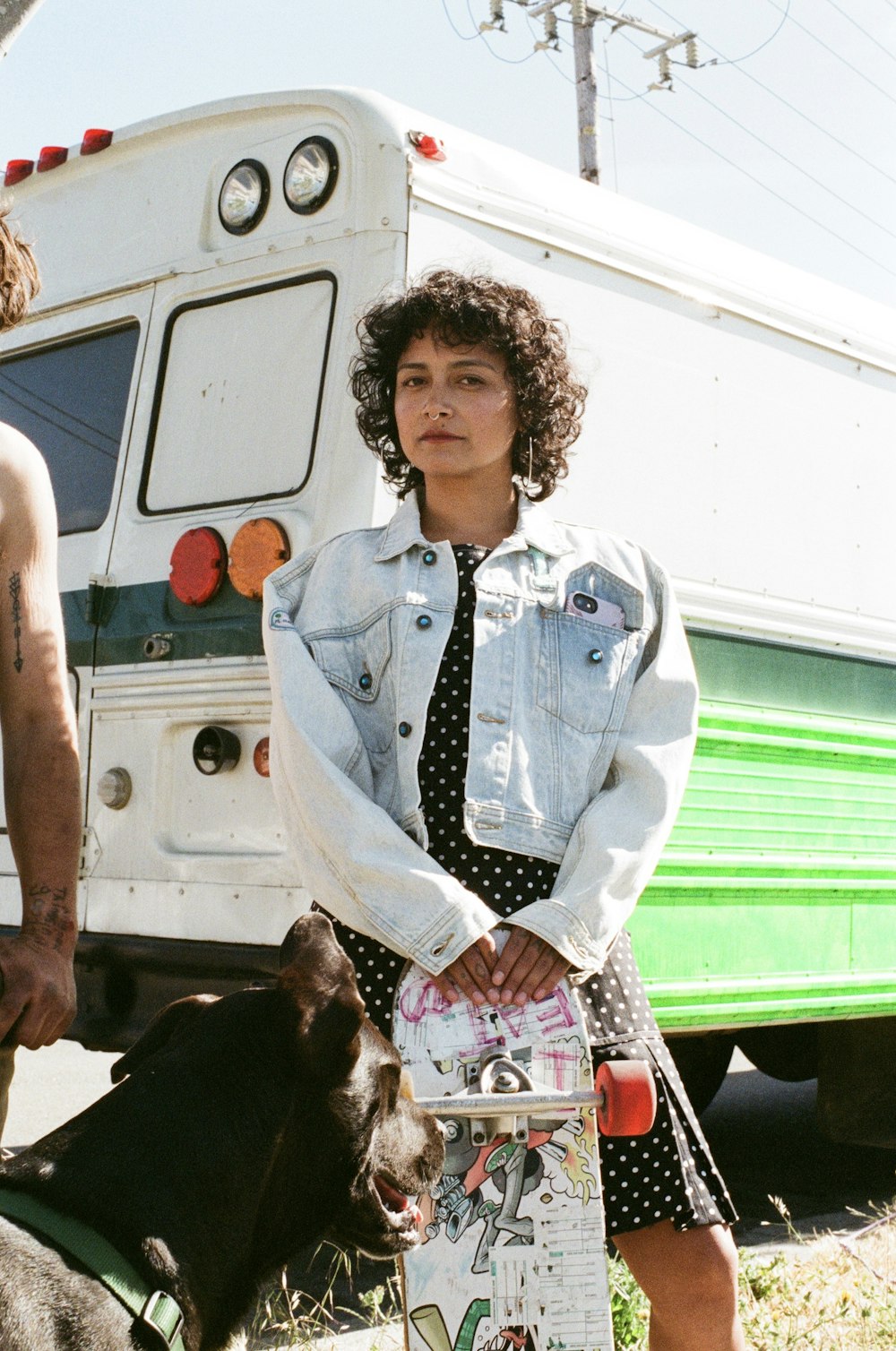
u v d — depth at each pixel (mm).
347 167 4289
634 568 2770
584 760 2615
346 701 2662
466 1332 2305
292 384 4348
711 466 4871
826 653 5199
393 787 2607
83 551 4828
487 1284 2318
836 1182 5805
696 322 4922
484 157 4426
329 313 4297
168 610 4531
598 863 2498
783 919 4918
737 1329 2523
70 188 5152
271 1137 2117
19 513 2230
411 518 2744
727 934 4703
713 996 4633
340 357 4203
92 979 4520
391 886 2443
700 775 4652
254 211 4527
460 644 2619
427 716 2588
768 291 5230
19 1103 6012
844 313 5559
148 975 4395
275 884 4129
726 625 4828
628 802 2582
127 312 4902
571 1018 2451
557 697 2621
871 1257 4348
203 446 4566
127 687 4582
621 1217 2438
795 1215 5230
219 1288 2062
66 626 4801
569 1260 2322
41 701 2242
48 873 2223
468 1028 2416
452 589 2652
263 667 4211
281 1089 2137
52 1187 1974
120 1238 1949
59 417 5078
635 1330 3607
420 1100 2225
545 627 2656
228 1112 2104
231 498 4449
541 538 2727
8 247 2246
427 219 4234
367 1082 2207
